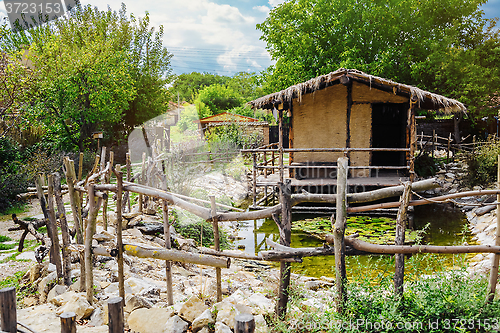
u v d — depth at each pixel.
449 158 20.03
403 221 3.65
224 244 8.41
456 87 19.50
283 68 21.97
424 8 19.98
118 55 18.98
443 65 18.78
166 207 4.57
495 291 3.81
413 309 3.42
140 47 23.23
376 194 3.65
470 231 9.59
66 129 16.84
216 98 57.47
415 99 9.72
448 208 12.36
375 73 18.48
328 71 19.23
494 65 21.28
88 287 4.16
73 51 17.69
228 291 5.00
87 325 3.75
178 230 8.12
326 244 3.86
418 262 4.14
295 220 10.49
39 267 5.27
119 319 2.82
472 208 11.45
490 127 23.95
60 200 4.61
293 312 3.82
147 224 7.81
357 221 10.02
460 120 25.28
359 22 20.27
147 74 22.08
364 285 3.67
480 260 6.65
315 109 11.69
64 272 4.67
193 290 4.96
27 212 10.45
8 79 13.14
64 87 16.23
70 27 20.25
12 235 8.19
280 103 10.89
